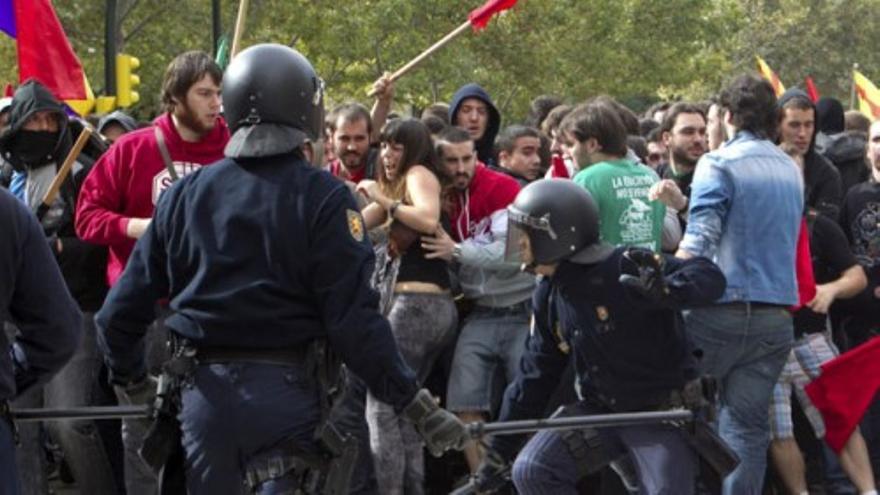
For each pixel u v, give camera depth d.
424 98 33.53
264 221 5.68
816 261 9.25
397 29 31.36
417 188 8.54
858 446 9.16
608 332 6.92
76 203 8.51
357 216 5.72
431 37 32.78
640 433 7.00
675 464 6.94
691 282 6.77
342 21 30.75
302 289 5.70
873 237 9.54
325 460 5.70
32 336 5.74
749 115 8.34
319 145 8.28
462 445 5.83
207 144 8.21
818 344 9.19
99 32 28.73
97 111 15.04
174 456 5.95
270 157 5.78
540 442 7.07
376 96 9.66
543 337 7.19
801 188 8.35
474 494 7.41
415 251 8.65
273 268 5.67
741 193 8.16
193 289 5.73
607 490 8.78
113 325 5.97
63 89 9.80
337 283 5.63
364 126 9.15
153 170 8.14
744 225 8.17
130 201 8.17
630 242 8.42
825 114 12.58
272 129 5.77
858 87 17.31
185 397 5.74
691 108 10.01
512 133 9.80
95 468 8.48
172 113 8.20
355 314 5.62
